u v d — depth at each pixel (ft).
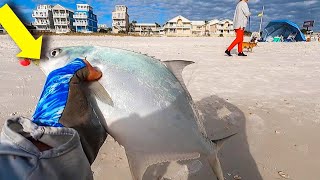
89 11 312.91
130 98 5.65
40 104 3.84
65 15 289.33
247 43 48.93
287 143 11.64
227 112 15.05
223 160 10.36
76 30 306.76
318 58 39.19
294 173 9.64
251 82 22.33
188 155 6.45
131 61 6.00
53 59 5.52
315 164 10.14
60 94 3.94
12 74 23.26
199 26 342.03
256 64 32.19
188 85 20.77
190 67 28.84
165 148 6.06
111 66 5.72
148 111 5.77
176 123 6.12
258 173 9.63
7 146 2.81
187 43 79.30
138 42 82.17
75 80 4.53
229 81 22.50
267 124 13.47
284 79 23.70
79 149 3.45
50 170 2.99
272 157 10.63
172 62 6.90
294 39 108.17
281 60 36.37
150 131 5.81
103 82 5.55
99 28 354.74
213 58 37.50
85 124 4.47
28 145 2.92
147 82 5.96
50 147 3.22
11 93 17.43
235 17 39.60
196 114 6.72
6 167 2.66
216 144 7.22
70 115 4.24
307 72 27.14
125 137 5.64
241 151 11.02
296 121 13.85
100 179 9.18
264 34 114.11
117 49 6.08
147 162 6.01
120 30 311.88
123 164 9.98
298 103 16.71
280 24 107.76
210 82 22.02
